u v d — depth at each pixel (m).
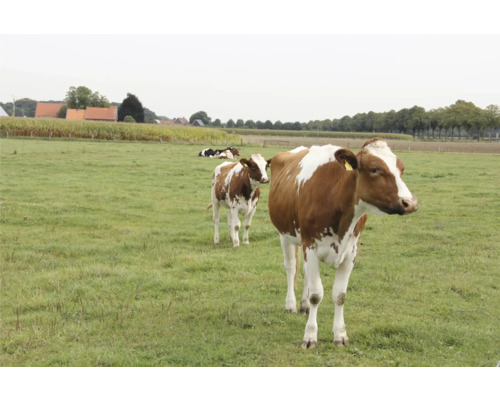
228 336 6.00
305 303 6.89
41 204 14.63
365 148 5.06
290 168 6.66
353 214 5.24
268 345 5.74
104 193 17.27
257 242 11.51
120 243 10.98
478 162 33.53
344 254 5.55
